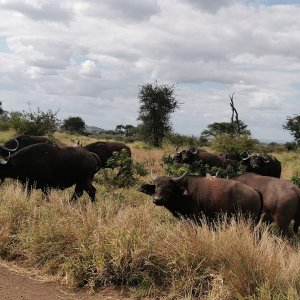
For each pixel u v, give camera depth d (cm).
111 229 705
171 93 4906
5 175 1024
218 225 761
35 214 826
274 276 593
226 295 587
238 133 3073
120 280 649
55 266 689
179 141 3828
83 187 1074
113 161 1383
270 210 833
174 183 854
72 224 752
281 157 3052
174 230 723
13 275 664
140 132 4994
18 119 3014
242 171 1598
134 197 1158
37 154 1009
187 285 618
